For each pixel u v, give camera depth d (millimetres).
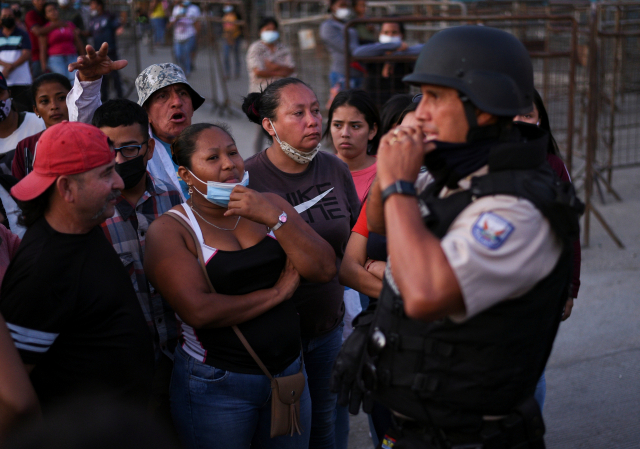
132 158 2246
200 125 2158
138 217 2350
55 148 1680
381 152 1400
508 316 1359
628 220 6234
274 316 2104
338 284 2643
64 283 1699
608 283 4914
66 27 8891
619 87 7082
